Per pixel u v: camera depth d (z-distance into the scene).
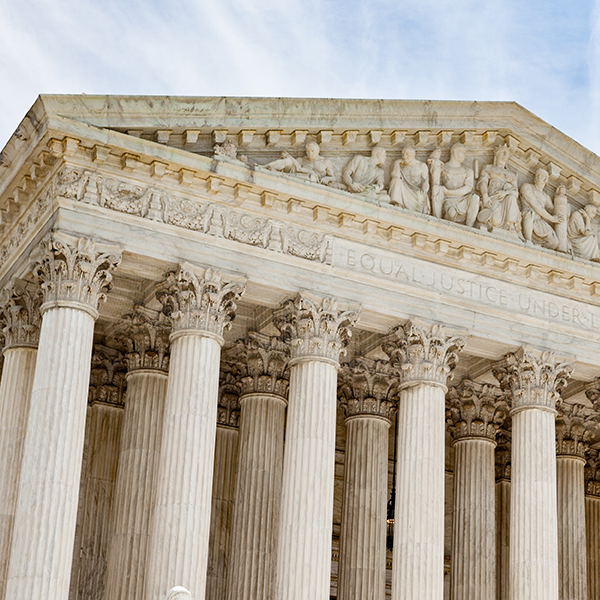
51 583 38.75
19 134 43.59
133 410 50.16
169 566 41.16
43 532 39.12
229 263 45.28
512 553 49.12
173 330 44.44
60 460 40.06
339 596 52.47
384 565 52.62
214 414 43.59
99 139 43.00
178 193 45.03
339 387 55.44
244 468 51.66
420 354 48.25
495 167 52.31
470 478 56.34
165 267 44.59
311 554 43.47
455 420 57.53
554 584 48.19
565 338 51.97
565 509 58.56
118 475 49.41
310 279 46.75
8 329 46.56
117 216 43.53
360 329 53.25
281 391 53.12
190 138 45.19
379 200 48.47
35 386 41.16
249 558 50.25
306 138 48.00
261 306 51.88
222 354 54.06
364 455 54.16
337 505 61.62
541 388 50.81
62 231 42.31
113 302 50.81
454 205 50.59
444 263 49.91
